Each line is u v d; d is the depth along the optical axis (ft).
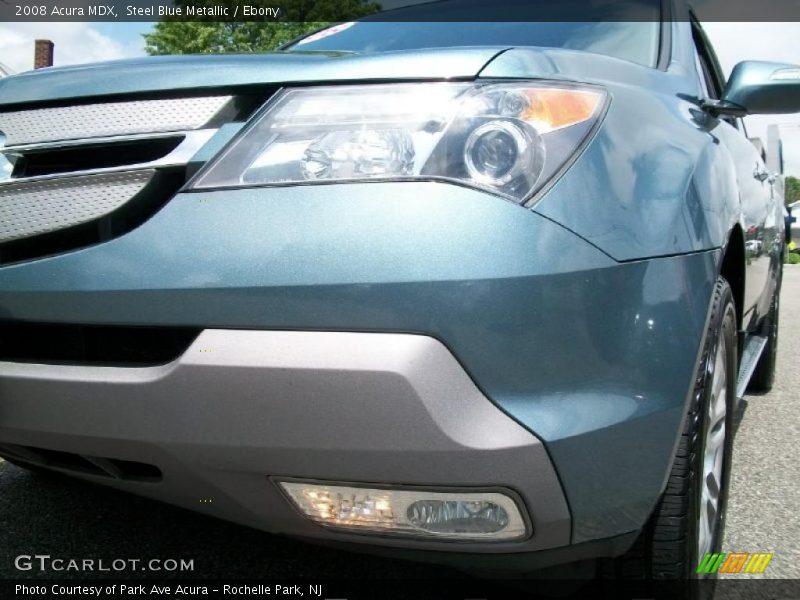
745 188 8.02
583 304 4.41
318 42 9.73
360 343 4.25
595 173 4.71
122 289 4.68
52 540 7.29
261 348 4.36
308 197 4.52
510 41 8.41
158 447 4.69
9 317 5.04
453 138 4.54
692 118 6.66
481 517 4.49
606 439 4.45
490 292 4.22
